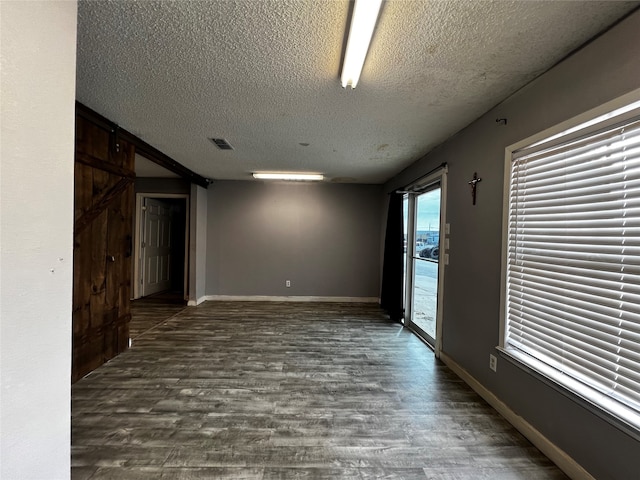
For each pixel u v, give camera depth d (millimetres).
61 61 958
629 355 1354
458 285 2846
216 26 1435
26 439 859
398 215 4684
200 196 5516
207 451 1739
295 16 1360
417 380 2693
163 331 3955
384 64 1747
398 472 1610
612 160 1440
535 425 1841
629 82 1322
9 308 803
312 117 2566
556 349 1741
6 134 781
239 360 3059
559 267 1731
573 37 1489
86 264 2643
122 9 1320
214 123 2740
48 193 918
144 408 2172
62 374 979
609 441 1395
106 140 2779
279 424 2010
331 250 5930
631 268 1352
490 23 1391
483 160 2465
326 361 3078
